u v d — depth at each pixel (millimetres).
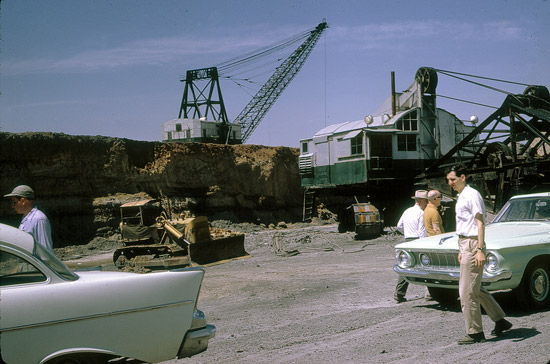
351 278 13180
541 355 5172
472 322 5875
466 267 5918
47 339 4039
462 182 6066
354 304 9453
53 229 32969
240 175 49594
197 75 70188
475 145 32031
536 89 28156
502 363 5027
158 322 4570
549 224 8180
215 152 48062
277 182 53531
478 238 5828
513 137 27375
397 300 9219
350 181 31359
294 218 53469
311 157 34281
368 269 15047
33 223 6023
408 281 8438
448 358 5348
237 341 7008
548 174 25875
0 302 3904
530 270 7418
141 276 4586
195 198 44656
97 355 4289
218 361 5973
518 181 26281
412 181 31297
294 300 10438
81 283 4277
